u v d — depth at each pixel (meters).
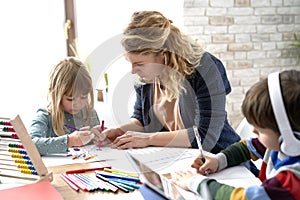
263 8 2.90
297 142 0.85
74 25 2.49
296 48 3.02
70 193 0.97
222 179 1.09
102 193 0.97
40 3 2.38
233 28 2.85
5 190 0.94
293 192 0.82
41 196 0.91
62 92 1.51
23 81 2.37
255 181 1.07
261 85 0.91
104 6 2.52
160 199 0.81
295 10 2.98
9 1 2.29
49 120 1.55
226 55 2.86
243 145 1.22
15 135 1.06
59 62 1.58
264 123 0.88
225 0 2.79
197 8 2.73
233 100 2.93
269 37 2.95
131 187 0.99
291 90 0.85
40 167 1.04
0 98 2.32
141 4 2.57
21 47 2.35
